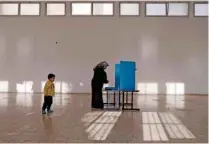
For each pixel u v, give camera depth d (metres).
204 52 16.59
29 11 17.19
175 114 7.96
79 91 16.86
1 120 6.68
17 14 17.19
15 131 5.34
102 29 16.88
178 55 16.66
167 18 16.73
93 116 7.46
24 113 7.93
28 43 17.00
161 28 16.73
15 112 8.12
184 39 16.66
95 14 16.91
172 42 16.67
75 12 16.98
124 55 16.77
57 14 17.03
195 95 16.09
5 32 17.03
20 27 17.06
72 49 16.91
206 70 16.55
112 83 16.64
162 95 15.97
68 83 16.91
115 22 16.84
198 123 6.43
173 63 16.64
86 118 7.10
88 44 16.86
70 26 16.95
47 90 7.98
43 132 5.27
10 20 17.11
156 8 16.81
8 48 17.00
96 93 9.21
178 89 16.59
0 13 17.12
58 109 8.96
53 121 6.58
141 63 16.72
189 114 7.97
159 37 16.72
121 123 6.37
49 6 17.09
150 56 16.72
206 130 5.57
